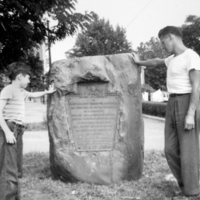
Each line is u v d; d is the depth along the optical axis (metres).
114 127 4.42
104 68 4.37
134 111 4.43
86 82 4.39
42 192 4.04
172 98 3.72
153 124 14.00
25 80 3.40
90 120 4.43
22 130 3.40
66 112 4.43
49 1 8.76
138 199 3.73
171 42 3.71
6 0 7.67
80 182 4.38
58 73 4.41
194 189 3.67
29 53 10.10
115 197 3.80
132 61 4.40
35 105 33.00
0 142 3.29
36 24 9.48
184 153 3.63
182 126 3.63
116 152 4.41
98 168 4.38
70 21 9.38
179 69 3.63
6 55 9.52
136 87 4.40
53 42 10.30
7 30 8.83
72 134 4.43
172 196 3.80
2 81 8.67
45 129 11.64
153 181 4.43
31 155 6.51
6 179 3.27
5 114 3.29
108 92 4.38
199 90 3.53
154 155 6.34
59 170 4.44
